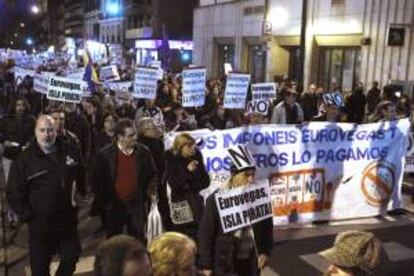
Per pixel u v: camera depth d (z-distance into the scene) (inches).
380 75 874.1
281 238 332.8
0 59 1707.7
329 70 1019.3
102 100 631.2
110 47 2162.9
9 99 717.3
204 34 1544.0
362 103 663.1
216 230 194.2
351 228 357.1
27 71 992.9
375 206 383.9
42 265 211.6
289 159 355.9
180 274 116.8
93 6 3513.8
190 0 2330.2
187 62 1982.0
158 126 340.5
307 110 624.1
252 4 1263.5
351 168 373.7
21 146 363.6
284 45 1149.1
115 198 245.0
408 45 813.9
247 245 195.6
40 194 208.8
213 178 335.9
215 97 581.3
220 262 192.5
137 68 491.2
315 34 1032.2
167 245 118.3
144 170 249.4
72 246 217.6
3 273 269.7
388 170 384.8
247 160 196.2
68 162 213.9
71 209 216.7
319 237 336.2
